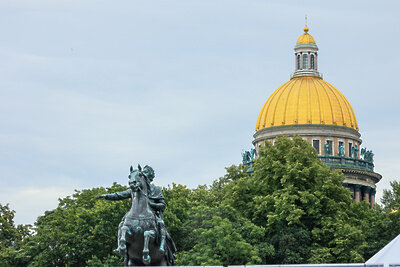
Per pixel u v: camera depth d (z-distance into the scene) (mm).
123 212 185375
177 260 177125
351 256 198750
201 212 199375
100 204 188750
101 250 185875
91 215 188625
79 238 185500
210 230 181875
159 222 76000
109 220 185375
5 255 199000
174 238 193625
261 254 196875
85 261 186625
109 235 185125
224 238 180000
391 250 103812
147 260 72312
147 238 72938
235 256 182000
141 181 76125
